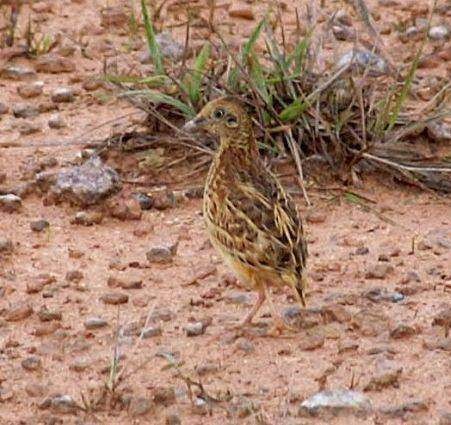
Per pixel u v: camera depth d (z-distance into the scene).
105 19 20.67
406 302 13.68
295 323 13.22
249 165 13.30
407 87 16.44
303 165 16.22
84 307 13.60
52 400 11.93
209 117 13.45
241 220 12.85
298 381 12.31
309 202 15.73
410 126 16.53
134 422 11.73
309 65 16.94
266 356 12.73
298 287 12.82
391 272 14.27
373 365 12.55
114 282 14.01
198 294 13.88
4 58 19.50
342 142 16.31
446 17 21.08
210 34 20.19
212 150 16.36
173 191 15.97
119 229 15.27
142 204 15.68
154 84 17.12
